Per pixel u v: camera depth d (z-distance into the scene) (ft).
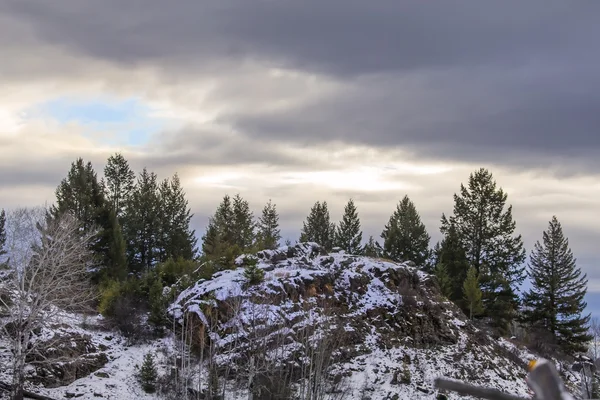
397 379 145.48
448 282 214.48
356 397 136.98
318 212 299.99
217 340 146.41
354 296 176.86
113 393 135.85
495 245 233.76
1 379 130.31
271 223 317.01
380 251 256.93
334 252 212.64
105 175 280.31
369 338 162.30
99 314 179.73
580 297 219.00
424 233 255.50
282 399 123.75
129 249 248.52
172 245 257.34
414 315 172.96
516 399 12.79
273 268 182.50
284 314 152.15
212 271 189.98
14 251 134.21
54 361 129.39
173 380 138.21
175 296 176.55
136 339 163.63
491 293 214.90
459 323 179.22
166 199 272.51
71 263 133.59
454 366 156.46
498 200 235.40
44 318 127.54
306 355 132.05
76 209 205.26
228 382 139.03
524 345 193.47
